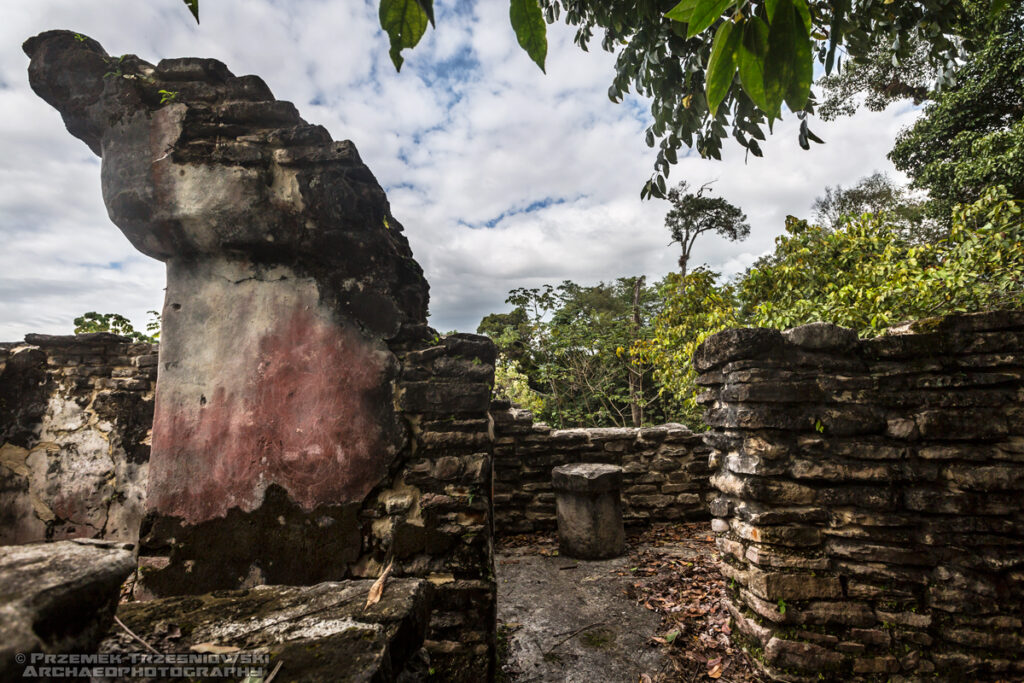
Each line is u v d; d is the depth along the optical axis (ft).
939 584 8.09
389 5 2.40
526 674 9.06
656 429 18.94
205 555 8.51
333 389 9.03
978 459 8.29
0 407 15.26
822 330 8.96
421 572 8.49
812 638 8.16
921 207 39.24
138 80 8.98
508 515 17.95
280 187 9.02
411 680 4.45
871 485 8.49
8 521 15.01
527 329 46.68
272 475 8.76
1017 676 7.63
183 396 8.95
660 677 8.73
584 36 11.01
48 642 2.47
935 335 8.77
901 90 41.75
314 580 8.48
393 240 10.03
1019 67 29.99
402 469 9.02
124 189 8.80
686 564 13.92
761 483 8.64
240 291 9.22
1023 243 13.28
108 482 15.55
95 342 16.26
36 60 9.13
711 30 8.30
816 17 8.65
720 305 21.45
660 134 10.53
